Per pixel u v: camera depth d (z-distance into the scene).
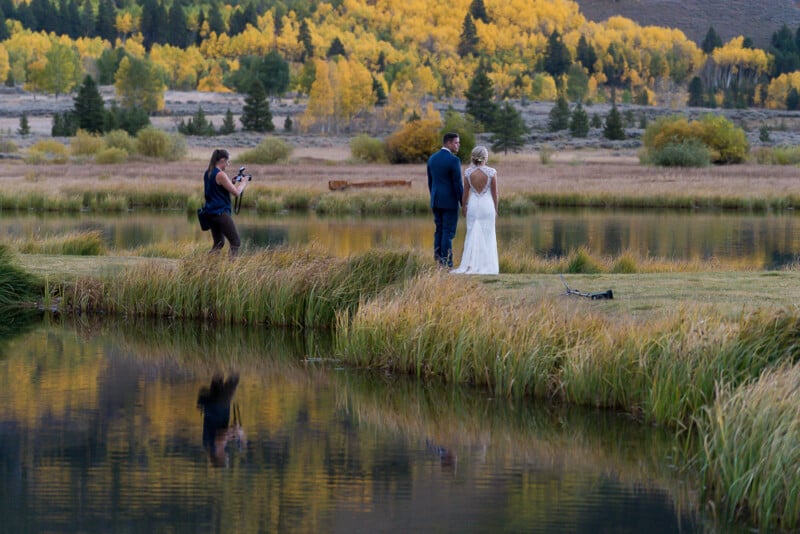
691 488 13.27
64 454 14.33
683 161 139.50
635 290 23.62
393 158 152.88
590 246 51.66
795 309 18.05
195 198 78.00
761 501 12.06
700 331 16.67
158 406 17.31
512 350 18.48
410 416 16.83
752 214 76.88
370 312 21.42
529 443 15.37
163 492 12.72
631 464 14.30
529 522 11.84
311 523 11.70
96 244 39.47
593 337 18.31
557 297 22.73
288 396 18.20
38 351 22.03
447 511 12.17
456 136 27.62
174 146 153.62
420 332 20.23
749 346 16.11
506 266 35.50
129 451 14.54
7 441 14.98
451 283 22.36
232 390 18.64
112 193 82.12
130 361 21.14
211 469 13.73
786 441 12.29
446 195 27.56
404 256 26.19
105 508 12.09
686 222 68.44
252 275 26.22
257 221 67.88
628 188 90.56
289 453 14.57
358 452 14.72
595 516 12.12
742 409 13.15
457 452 14.81
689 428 15.36
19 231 56.03
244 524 11.59
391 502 12.45
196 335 24.14
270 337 23.97
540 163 153.12
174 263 29.23
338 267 25.94
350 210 78.50
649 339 17.31
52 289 27.62
